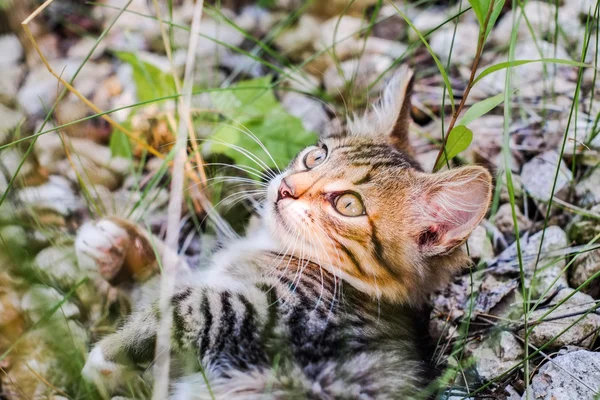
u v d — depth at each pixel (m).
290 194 0.61
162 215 0.68
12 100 0.73
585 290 0.61
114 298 0.63
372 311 0.60
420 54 0.76
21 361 0.60
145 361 0.58
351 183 0.61
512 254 0.63
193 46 0.60
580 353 0.57
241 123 0.68
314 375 0.57
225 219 0.67
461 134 0.58
